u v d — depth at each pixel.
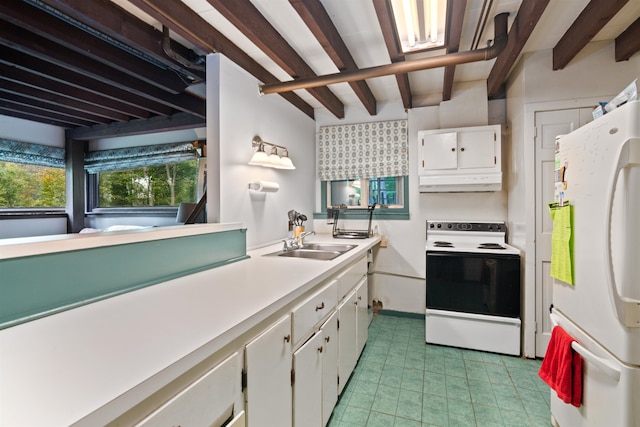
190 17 1.76
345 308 2.03
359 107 3.59
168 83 2.50
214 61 2.00
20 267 0.92
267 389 1.11
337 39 2.04
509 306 2.56
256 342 1.04
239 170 2.21
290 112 3.05
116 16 1.71
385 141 3.47
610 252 1.20
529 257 2.49
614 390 1.21
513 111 2.79
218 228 1.77
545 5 1.64
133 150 4.09
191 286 1.33
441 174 2.96
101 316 0.97
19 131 3.79
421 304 3.42
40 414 0.52
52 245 0.99
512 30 2.03
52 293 0.99
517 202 2.71
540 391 2.06
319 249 2.72
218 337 0.83
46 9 1.56
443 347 2.71
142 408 0.65
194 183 3.91
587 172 1.39
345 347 2.03
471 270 2.65
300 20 1.92
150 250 1.35
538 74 2.44
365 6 1.79
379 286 3.56
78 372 0.65
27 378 0.63
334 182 3.76
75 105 3.17
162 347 0.76
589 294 1.37
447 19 1.76
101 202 4.41
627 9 1.90
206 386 0.82
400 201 3.55
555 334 1.63
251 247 2.38
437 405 1.92
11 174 3.76
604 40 2.28
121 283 1.22
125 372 0.65
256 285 1.34
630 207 1.13
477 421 1.78
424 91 3.26
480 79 3.02
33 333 0.84
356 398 1.99
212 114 2.02
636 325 1.14
